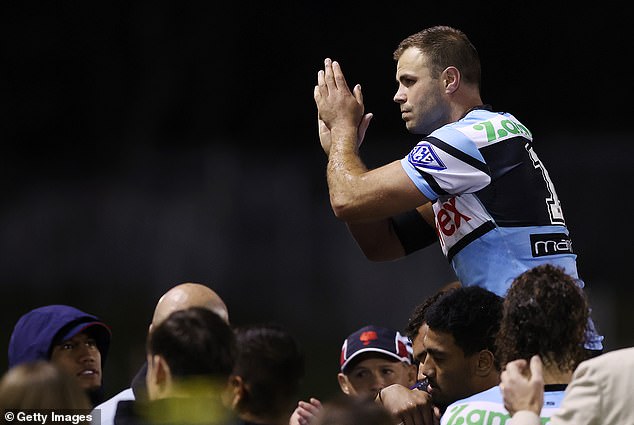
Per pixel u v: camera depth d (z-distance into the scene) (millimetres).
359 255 67000
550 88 76562
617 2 75250
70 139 82125
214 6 80562
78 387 9203
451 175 12461
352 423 8211
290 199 71938
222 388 10070
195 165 75375
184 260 72000
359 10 77562
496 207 12609
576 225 66188
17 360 13203
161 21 81375
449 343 11422
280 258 70312
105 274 72875
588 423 9406
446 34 13438
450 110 13312
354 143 13250
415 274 63000
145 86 81562
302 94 79938
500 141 12680
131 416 10109
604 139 68938
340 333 58906
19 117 81750
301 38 79500
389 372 15070
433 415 12125
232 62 81062
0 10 81062
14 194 77062
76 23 81688
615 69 76062
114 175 79688
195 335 9984
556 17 76000
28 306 67000
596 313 53844
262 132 80938
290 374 11352
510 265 12562
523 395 9594
